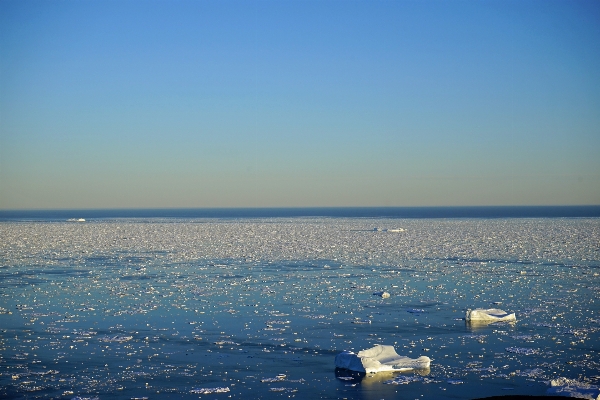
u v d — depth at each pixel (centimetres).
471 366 3456
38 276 6706
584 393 2983
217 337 4091
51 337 4091
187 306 5097
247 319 4612
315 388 3133
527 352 3703
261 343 3947
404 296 5506
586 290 5716
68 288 5938
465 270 7112
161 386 3161
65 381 3228
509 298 5356
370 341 3981
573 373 3328
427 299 5353
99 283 6244
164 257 8519
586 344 3869
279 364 3516
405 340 3997
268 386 3164
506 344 3888
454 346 3850
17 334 4166
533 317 4609
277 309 4981
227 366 3484
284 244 10656
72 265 7631
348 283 6244
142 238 12050
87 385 3172
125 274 6881
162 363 3534
